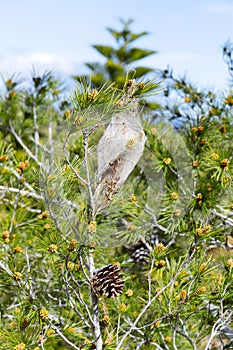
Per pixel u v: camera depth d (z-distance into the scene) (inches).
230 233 102.3
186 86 124.0
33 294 84.0
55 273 87.0
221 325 86.9
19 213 100.0
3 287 96.5
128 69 76.2
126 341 94.0
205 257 93.4
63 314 94.5
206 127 103.2
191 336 96.8
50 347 83.4
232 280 85.1
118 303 89.1
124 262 97.7
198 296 83.6
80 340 93.7
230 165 95.5
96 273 77.8
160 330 88.7
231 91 121.2
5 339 81.4
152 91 76.3
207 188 95.3
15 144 126.0
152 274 93.7
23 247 101.8
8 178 111.2
